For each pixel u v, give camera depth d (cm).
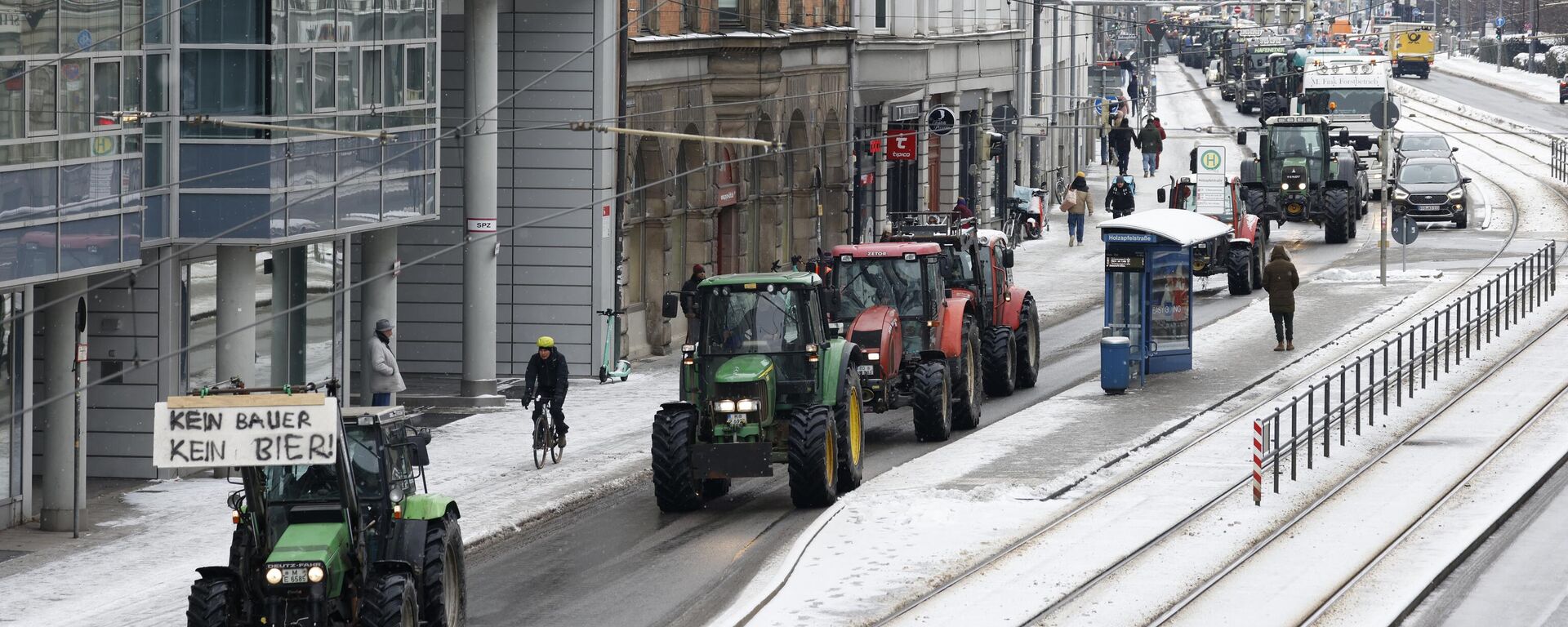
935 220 7044
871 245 6225
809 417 4975
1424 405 6625
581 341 7594
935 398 5925
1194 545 4547
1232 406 6681
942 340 6156
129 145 5044
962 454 5762
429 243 7594
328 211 5722
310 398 3247
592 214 7550
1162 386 7119
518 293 7606
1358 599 4028
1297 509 4950
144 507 5194
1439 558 4388
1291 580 4209
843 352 5228
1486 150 17512
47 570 4431
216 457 3231
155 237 5362
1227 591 4106
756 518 4919
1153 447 5878
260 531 3362
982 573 4250
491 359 6850
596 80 7488
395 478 3556
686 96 8469
